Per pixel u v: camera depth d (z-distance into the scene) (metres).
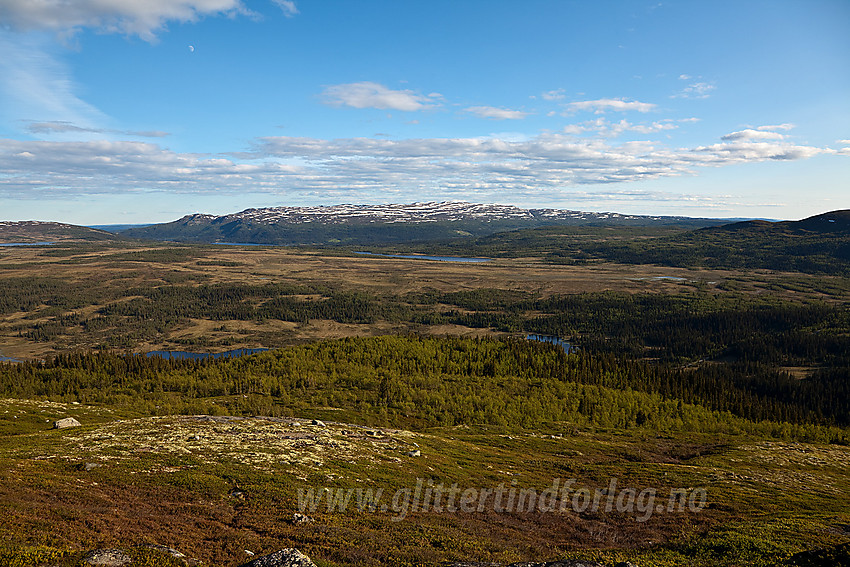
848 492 94.38
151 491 48.56
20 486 43.69
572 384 193.88
